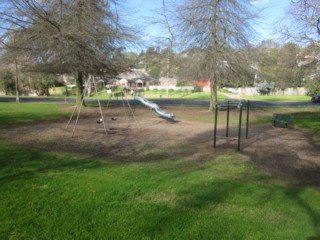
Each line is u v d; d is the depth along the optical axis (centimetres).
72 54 1950
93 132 1233
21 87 5366
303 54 1992
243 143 1073
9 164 693
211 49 2098
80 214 444
